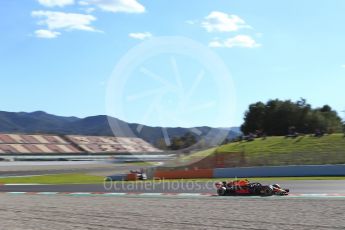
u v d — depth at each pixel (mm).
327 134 52219
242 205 17281
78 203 20469
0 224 13945
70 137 123250
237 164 44094
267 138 55281
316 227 11609
